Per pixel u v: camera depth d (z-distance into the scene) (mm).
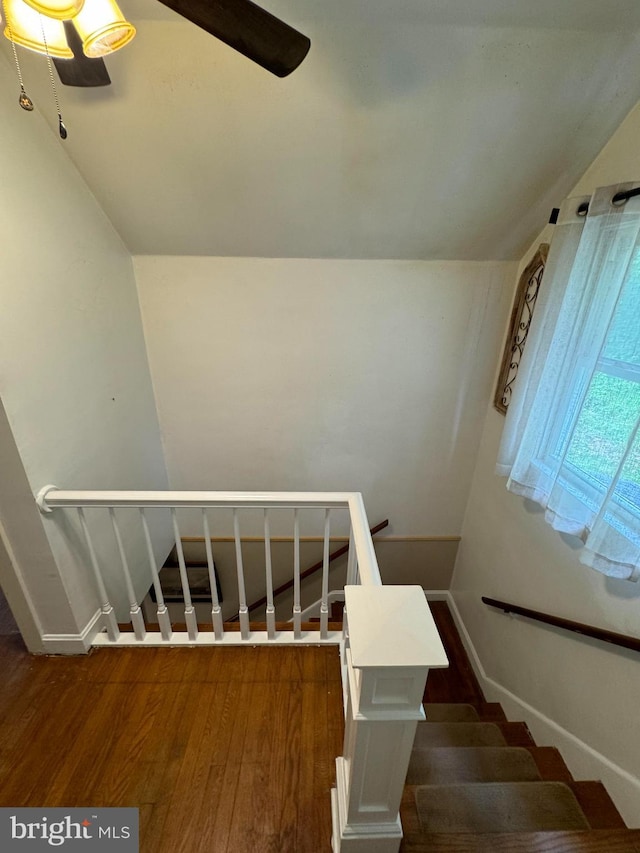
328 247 2127
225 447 2754
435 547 3154
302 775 1358
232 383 2541
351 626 857
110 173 1724
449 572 3270
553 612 1840
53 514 1527
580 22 1246
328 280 2258
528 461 1843
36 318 1449
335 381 2543
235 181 1773
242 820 1245
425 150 1633
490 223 1978
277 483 2891
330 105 1484
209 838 1208
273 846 1193
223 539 3113
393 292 2297
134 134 1576
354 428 2701
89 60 1045
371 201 1861
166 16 1241
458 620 3086
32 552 1522
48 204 1517
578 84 1411
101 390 1916
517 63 1358
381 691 837
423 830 1179
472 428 2705
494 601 2336
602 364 1436
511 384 2301
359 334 2406
